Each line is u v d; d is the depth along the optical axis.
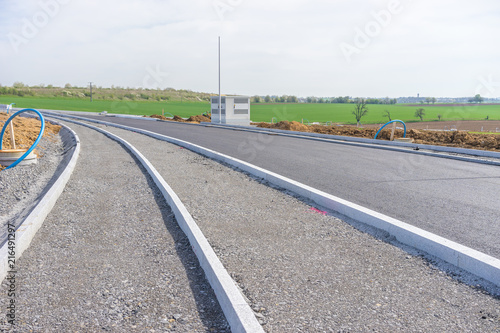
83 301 3.20
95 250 4.37
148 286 3.49
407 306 3.06
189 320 2.92
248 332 2.51
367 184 7.78
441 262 3.91
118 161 10.93
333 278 3.56
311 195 6.49
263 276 3.60
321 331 2.71
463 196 6.72
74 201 6.50
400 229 4.54
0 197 7.52
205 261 3.74
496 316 2.90
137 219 5.54
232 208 5.96
